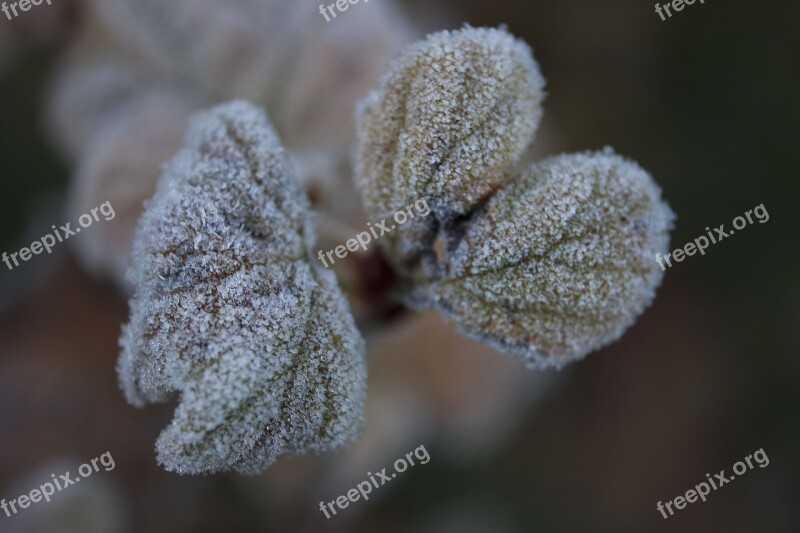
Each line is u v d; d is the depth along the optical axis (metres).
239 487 0.26
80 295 0.28
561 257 0.19
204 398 0.18
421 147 0.19
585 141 0.39
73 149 0.25
